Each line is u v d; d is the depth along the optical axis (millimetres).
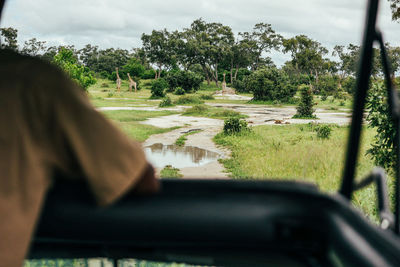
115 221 1052
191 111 31406
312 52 71688
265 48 88000
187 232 1051
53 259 1167
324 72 72188
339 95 52406
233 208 1033
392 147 6242
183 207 1043
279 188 1029
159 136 17875
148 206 1044
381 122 6121
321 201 1003
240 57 86938
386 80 1030
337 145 12227
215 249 1072
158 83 50438
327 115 31469
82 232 1061
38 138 855
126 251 1111
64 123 854
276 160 10531
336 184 7500
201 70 96438
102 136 870
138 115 27812
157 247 1094
